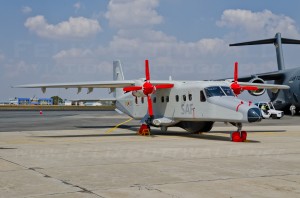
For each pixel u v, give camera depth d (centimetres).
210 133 2139
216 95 1692
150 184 727
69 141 1631
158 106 2081
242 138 1625
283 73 4616
